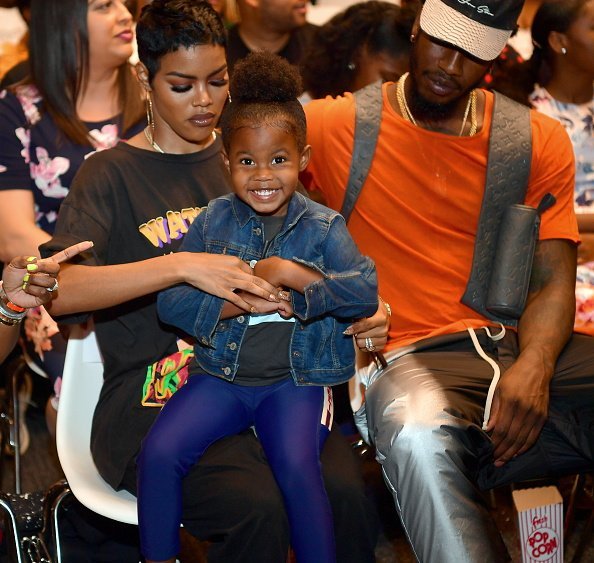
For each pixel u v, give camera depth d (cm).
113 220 242
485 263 274
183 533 315
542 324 266
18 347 349
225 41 243
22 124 307
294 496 212
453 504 227
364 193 274
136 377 245
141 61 242
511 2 253
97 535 275
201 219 232
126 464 235
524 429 248
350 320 230
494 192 271
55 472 351
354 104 277
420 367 256
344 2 436
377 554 306
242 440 227
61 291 224
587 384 259
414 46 267
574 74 350
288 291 224
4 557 266
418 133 272
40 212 315
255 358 224
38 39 302
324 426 224
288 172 216
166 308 226
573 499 295
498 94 279
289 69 220
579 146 353
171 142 251
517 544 310
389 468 237
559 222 278
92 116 316
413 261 274
